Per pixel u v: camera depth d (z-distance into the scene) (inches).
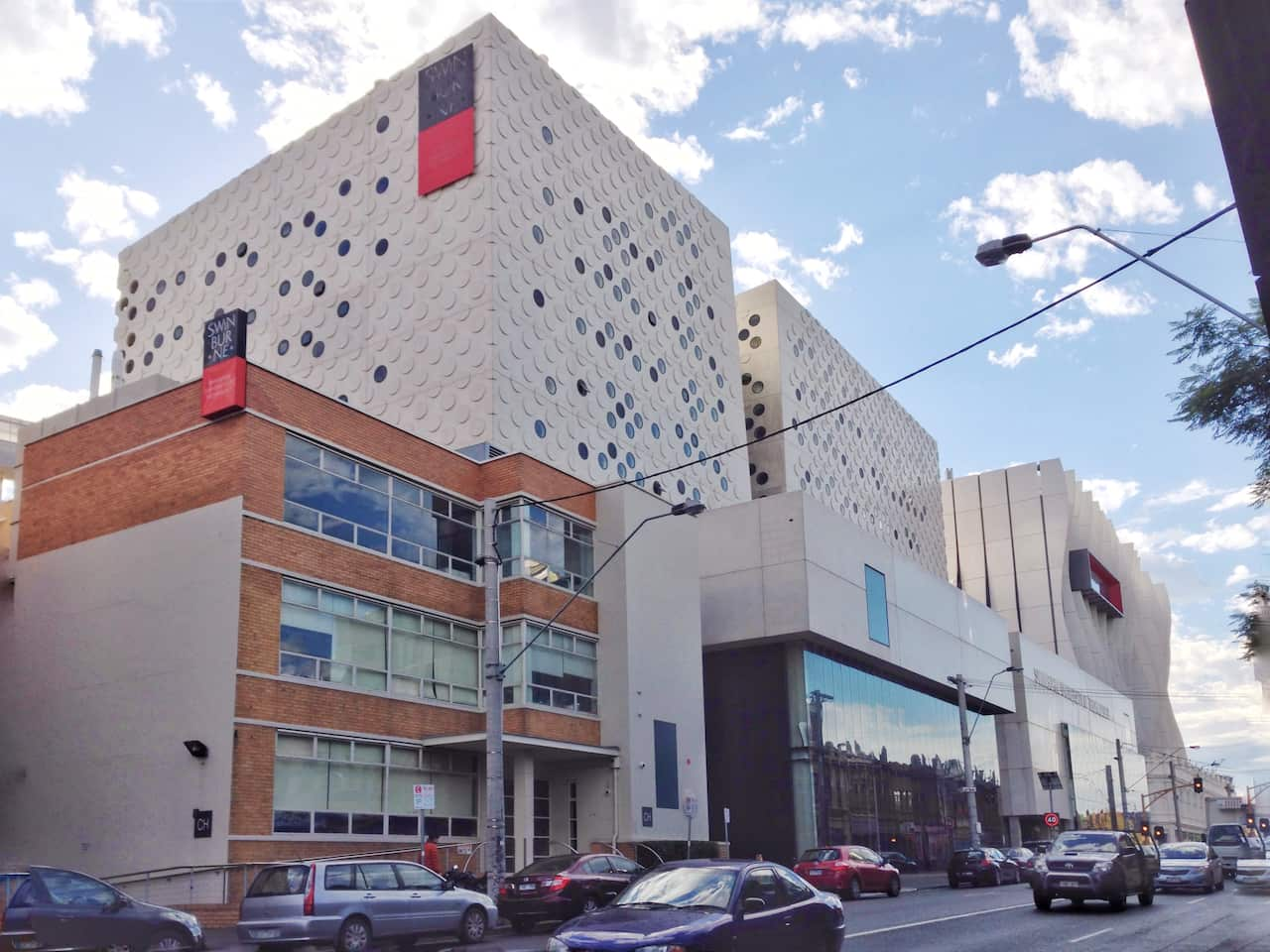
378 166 1873.8
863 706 2020.2
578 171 1948.8
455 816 1179.3
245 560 997.2
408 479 1215.6
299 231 1957.4
